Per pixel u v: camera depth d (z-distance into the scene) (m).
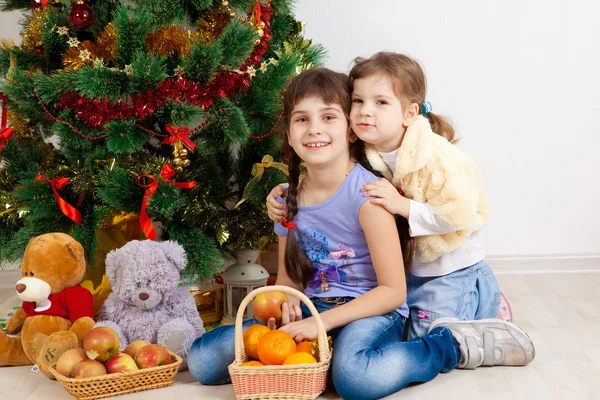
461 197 1.67
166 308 1.80
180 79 1.82
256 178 2.00
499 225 2.70
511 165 2.66
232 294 2.20
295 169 1.73
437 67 2.62
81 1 1.85
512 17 2.59
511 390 1.56
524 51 2.60
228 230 2.04
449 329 1.69
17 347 1.80
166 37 1.88
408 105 1.70
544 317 2.12
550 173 2.66
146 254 1.74
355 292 1.69
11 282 2.63
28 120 2.06
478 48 2.60
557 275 2.66
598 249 2.70
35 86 1.86
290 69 2.00
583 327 2.01
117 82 1.78
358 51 2.61
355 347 1.53
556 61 2.60
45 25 1.91
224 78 1.88
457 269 1.81
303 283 1.74
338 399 1.55
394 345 1.56
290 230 1.73
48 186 1.95
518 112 2.63
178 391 1.60
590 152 2.65
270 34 2.18
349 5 2.59
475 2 2.58
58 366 1.57
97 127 1.91
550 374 1.65
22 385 1.67
